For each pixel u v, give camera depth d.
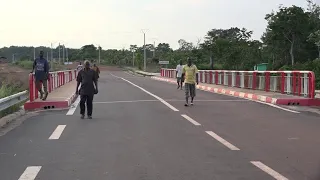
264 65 46.09
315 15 53.47
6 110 13.36
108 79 50.72
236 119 12.86
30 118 13.22
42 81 16.61
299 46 49.47
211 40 64.00
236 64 58.06
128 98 20.44
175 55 79.81
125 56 128.25
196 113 14.31
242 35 67.31
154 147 8.60
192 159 7.55
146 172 6.66
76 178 6.33
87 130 10.76
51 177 6.40
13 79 31.81
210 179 6.26
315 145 8.88
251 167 6.98
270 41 51.22
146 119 12.80
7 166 7.10
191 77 16.75
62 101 16.19
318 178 6.33
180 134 10.15
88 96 12.93
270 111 15.00
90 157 7.72
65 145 8.85
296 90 19.06
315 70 33.94
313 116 13.68
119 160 7.48
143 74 71.62
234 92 22.97
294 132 10.51
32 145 8.90
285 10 48.62
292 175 6.50
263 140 9.41
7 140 9.49
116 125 11.59
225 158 7.64
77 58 148.38
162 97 21.03
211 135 10.02
